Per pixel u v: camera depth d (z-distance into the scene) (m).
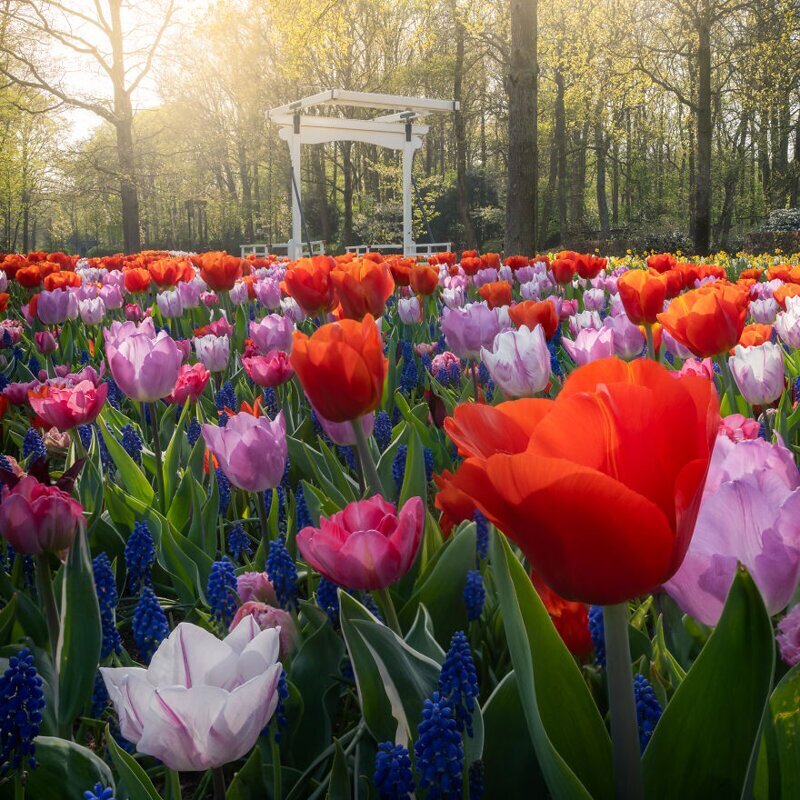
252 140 52.69
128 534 2.82
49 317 5.88
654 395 0.76
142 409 3.72
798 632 1.11
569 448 0.79
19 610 2.01
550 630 1.04
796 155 47.50
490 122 60.28
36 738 1.37
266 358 3.34
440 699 1.10
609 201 70.25
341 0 30.03
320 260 3.70
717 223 49.47
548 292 8.15
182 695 0.95
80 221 85.50
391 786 1.09
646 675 1.44
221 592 1.80
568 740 1.03
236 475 2.17
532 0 15.69
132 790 1.18
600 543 0.77
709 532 1.08
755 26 31.06
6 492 1.94
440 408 3.22
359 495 2.60
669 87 30.02
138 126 62.56
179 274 7.36
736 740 0.96
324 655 1.69
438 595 1.77
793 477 1.18
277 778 1.37
